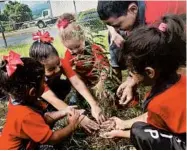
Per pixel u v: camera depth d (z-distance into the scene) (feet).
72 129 6.07
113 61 6.02
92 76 6.20
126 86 6.07
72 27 5.98
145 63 5.26
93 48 6.04
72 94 6.33
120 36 5.85
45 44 6.07
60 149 6.28
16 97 5.68
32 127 5.66
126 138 6.22
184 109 5.24
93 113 6.27
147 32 5.26
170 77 5.33
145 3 5.68
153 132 5.49
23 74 5.54
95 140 6.31
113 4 5.68
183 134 5.37
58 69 6.15
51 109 6.37
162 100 5.26
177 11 5.66
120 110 6.26
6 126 5.83
